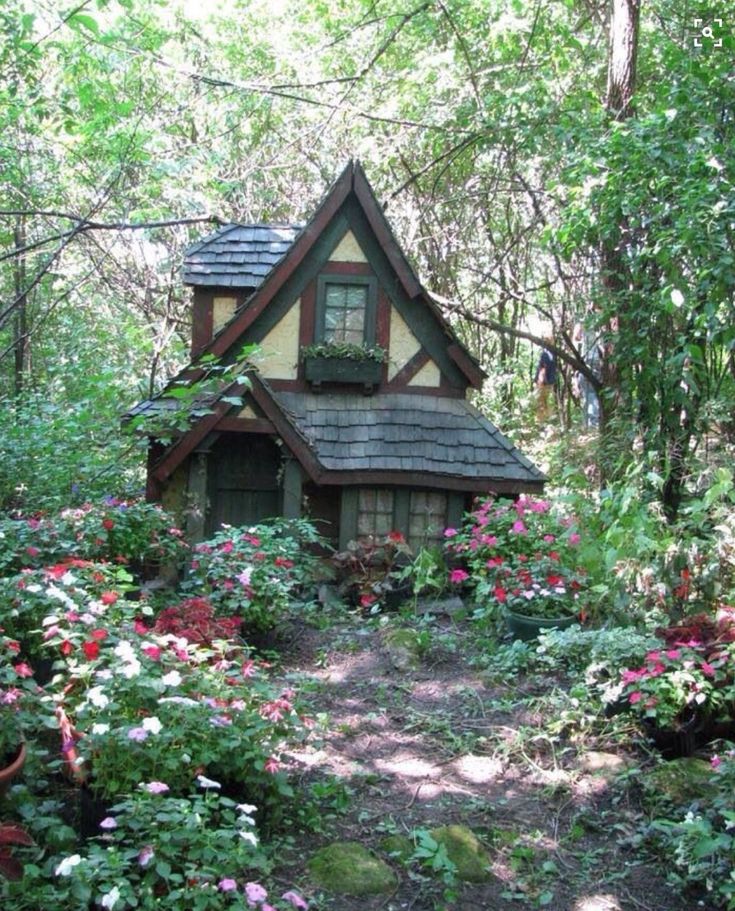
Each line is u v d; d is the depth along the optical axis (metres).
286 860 3.90
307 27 14.94
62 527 6.62
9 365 15.23
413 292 9.02
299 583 7.49
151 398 8.74
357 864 3.86
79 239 14.07
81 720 3.70
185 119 14.25
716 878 3.75
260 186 16.03
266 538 7.21
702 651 5.04
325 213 8.83
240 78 14.52
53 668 4.09
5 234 12.70
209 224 15.41
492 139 11.93
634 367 9.37
